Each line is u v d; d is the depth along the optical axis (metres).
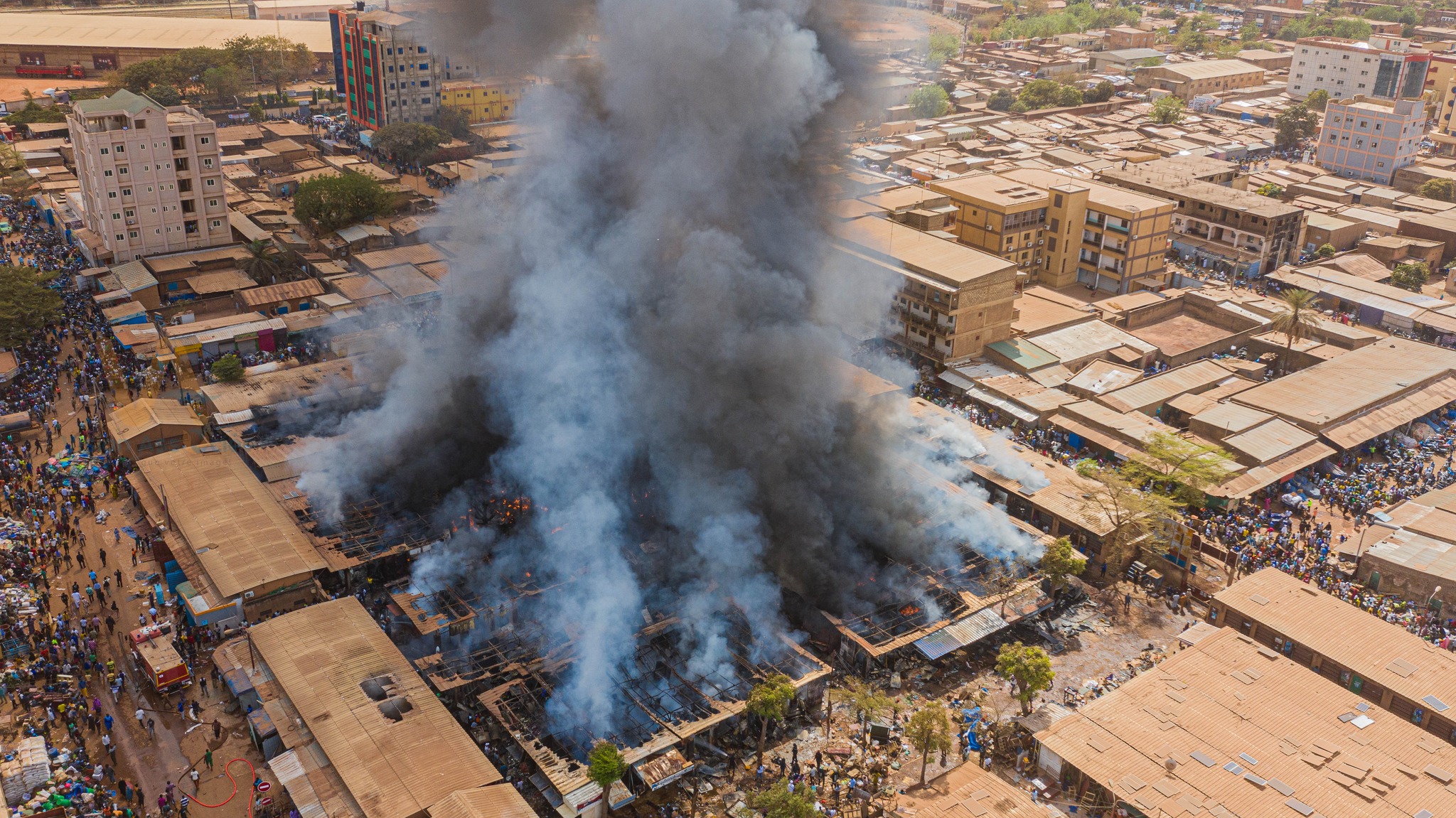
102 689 77.19
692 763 70.94
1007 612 87.31
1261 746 70.81
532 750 70.62
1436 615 90.12
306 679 72.25
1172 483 103.38
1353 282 158.50
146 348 126.31
